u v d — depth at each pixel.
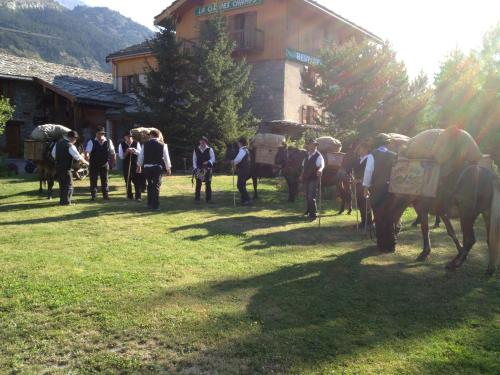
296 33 26.03
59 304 4.73
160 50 23.02
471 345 4.08
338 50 17.61
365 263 6.71
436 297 5.31
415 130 16.84
